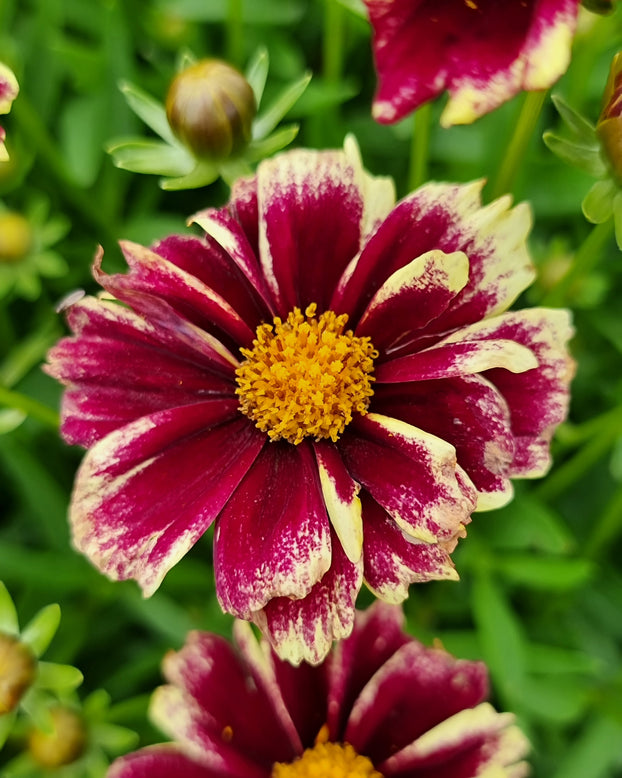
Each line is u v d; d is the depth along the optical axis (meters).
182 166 0.21
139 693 0.24
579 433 0.23
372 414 0.19
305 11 0.26
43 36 0.25
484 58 0.18
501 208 0.19
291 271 0.19
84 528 0.18
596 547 0.24
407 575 0.18
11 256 0.24
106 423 0.19
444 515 0.18
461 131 0.25
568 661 0.23
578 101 0.24
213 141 0.21
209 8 0.25
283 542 0.18
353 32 0.26
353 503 0.18
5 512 0.26
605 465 0.25
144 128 0.25
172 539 0.18
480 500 0.18
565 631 0.25
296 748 0.20
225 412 0.19
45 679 0.21
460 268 0.18
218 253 0.19
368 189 0.19
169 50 0.26
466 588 0.24
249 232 0.19
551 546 0.23
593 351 0.25
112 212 0.26
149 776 0.19
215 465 0.19
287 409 0.19
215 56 0.27
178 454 0.19
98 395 0.19
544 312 0.19
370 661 0.20
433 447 0.18
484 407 0.18
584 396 0.25
